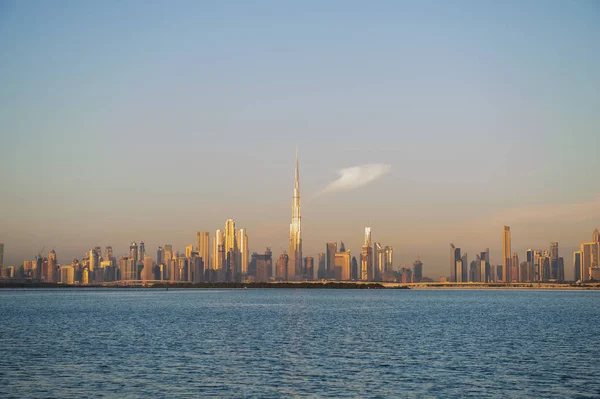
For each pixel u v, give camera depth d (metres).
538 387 78.94
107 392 74.69
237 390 76.19
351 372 89.12
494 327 168.38
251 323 182.12
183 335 142.50
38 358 102.44
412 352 111.38
